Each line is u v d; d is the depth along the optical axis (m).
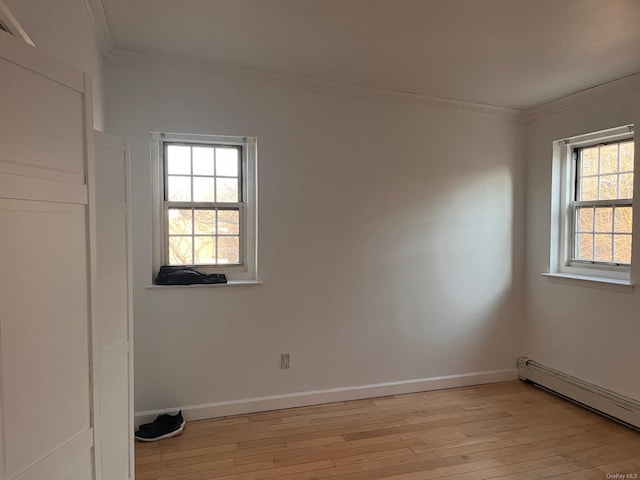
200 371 3.03
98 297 1.73
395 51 2.65
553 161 3.66
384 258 3.48
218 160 3.15
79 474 1.31
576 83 3.18
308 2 2.07
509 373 3.91
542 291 3.77
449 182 3.66
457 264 3.71
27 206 1.10
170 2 2.08
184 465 2.46
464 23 2.27
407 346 3.57
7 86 1.04
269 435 2.81
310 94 3.22
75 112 1.29
